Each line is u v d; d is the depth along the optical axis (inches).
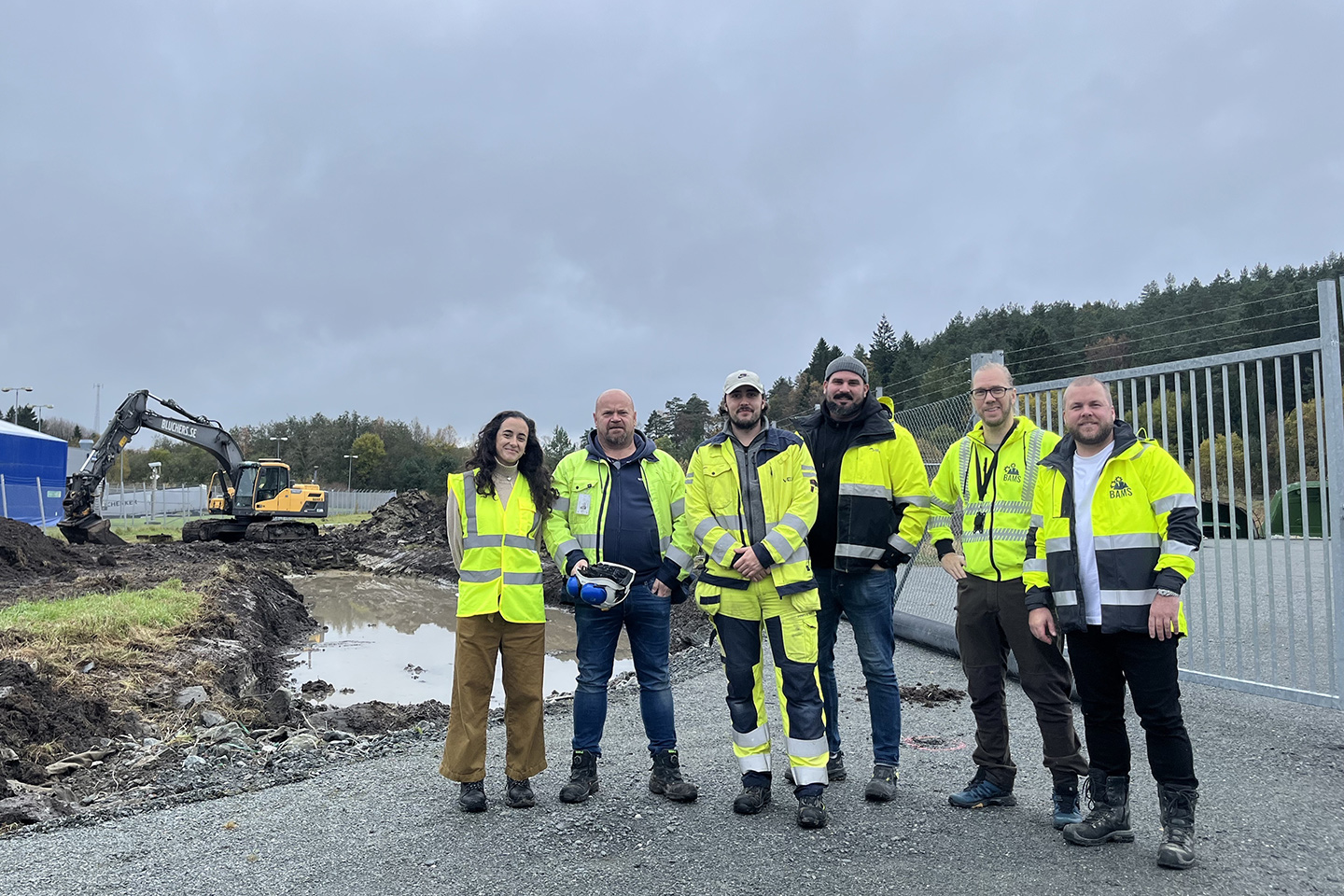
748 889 122.9
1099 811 135.0
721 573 161.0
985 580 155.0
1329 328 182.7
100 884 133.0
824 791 166.4
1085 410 135.7
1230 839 134.2
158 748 236.7
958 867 128.0
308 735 251.3
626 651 423.5
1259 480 273.7
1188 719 200.2
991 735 153.8
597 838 145.3
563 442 2642.7
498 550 167.6
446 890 126.3
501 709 275.0
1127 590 129.8
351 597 784.9
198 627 392.2
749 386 161.0
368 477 3489.2
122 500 1871.3
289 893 127.2
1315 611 311.4
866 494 165.0
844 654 308.8
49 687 258.7
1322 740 181.2
